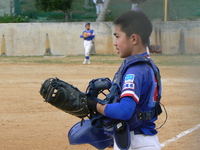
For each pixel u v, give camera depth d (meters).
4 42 43.41
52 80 5.43
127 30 5.57
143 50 5.68
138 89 5.27
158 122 13.14
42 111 14.70
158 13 40.69
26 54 43.75
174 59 32.72
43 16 56.16
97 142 6.11
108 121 5.45
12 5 56.28
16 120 13.40
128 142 5.35
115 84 5.49
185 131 12.08
